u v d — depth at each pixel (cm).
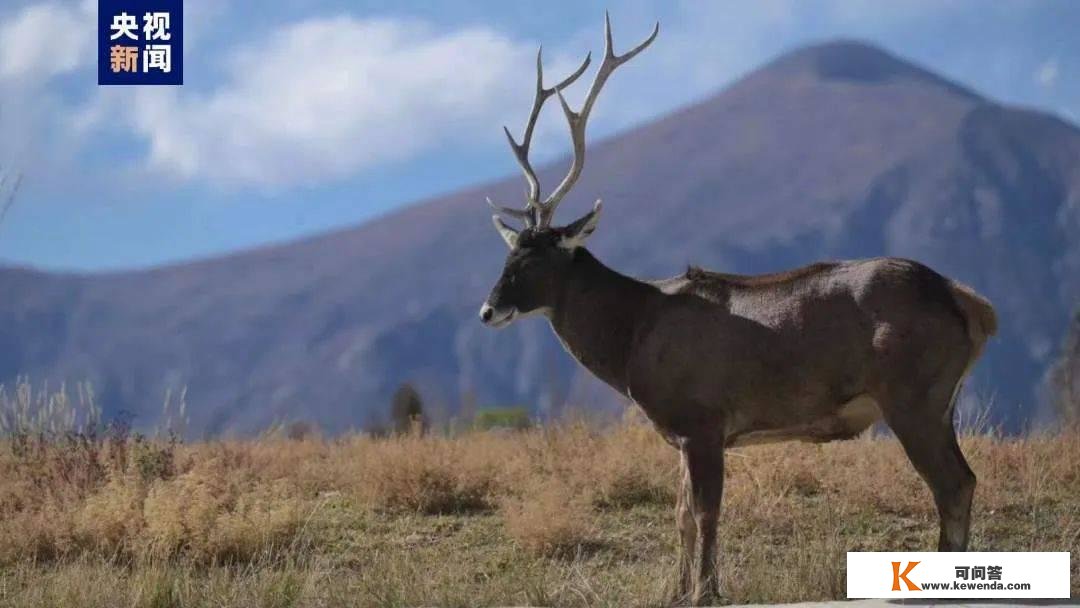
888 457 4231
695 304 3434
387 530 3944
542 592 3238
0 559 3738
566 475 4319
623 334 3522
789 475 4106
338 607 3219
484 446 4728
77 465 4319
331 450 4922
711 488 3331
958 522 3219
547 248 3597
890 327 3241
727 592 3250
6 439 4741
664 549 3747
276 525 3816
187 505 3797
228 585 3378
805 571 3303
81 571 3431
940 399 3238
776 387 3334
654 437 4556
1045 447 4338
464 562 3675
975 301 3288
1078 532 3766
